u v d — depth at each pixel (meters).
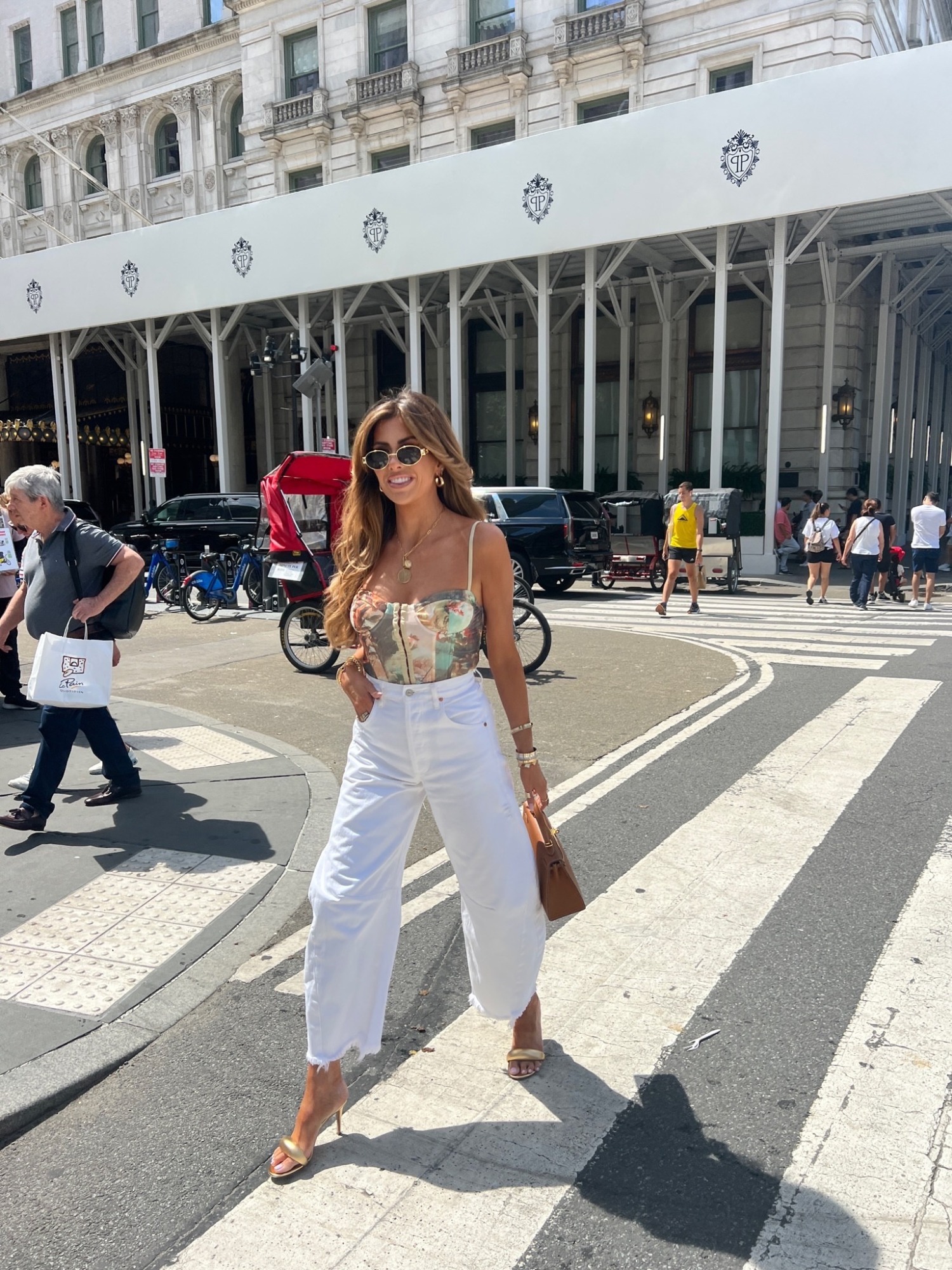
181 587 15.03
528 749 2.59
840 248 22.75
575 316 27.25
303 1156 2.39
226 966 3.49
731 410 25.30
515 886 2.52
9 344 34.91
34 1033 3.03
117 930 3.73
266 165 28.94
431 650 2.38
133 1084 2.84
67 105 33.34
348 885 2.41
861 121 15.95
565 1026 3.05
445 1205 2.28
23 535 8.55
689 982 3.30
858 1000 3.16
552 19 23.59
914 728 6.58
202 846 4.57
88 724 5.12
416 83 25.73
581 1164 2.41
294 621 9.34
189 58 30.42
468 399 29.55
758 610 14.02
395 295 22.28
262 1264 2.12
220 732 6.80
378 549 2.52
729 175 17.20
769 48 21.09
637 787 5.48
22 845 4.61
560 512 15.88
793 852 4.46
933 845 4.50
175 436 34.53
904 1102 2.62
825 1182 2.33
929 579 13.73
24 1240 2.22
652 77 22.50
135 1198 2.35
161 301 25.55
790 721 6.88
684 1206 2.26
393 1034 3.05
